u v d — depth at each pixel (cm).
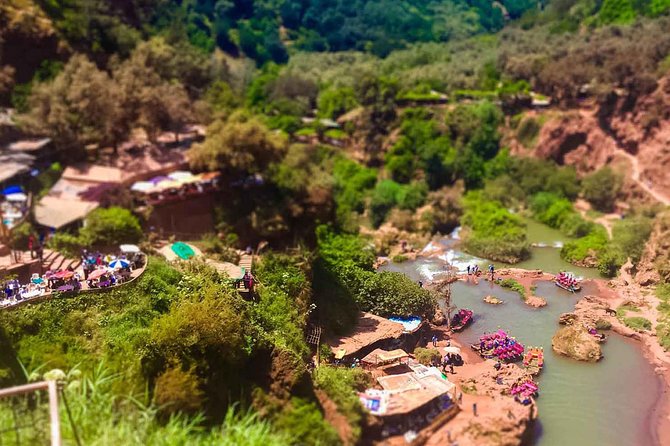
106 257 4984
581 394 4794
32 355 3622
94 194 6906
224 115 9894
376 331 5216
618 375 5056
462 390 4634
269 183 7650
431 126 10688
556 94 10806
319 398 3931
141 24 13000
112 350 3725
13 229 5462
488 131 10531
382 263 7469
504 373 4894
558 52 11756
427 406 4181
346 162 10806
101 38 10875
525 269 7256
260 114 12431
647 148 8894
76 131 8150
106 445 2572
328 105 12631
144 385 3575
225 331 3816
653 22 11875
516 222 8488
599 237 7706
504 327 5838
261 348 4003
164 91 9212
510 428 4109
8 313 3738
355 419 3834
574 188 9281
